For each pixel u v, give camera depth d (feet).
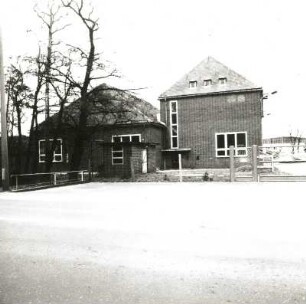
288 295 12.75
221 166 101.40
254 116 99.25
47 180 78.54
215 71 107.65
